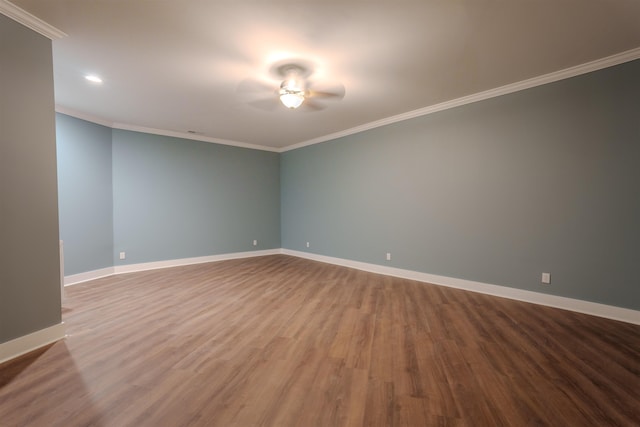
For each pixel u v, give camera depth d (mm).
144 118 4719
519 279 3496
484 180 3750
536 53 2734
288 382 1901
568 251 3141
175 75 3141
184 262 5797
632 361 2133
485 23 2266
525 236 3434
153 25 2277
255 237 6812
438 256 4250
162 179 5527
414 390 1822
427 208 4348
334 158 5801
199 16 2168
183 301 3502
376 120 4867
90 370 2020
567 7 2080
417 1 2014
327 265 5723
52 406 1659
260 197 6871
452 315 3053
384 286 4180
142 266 5301
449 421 1562
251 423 1543
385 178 4891
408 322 2875
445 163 4117
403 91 3633
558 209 3195
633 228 2773
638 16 2180
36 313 2297
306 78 3234
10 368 2023
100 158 4789
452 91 3643
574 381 1903
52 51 2467
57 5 2041
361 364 2117
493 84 3438
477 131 3785
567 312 3096
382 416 1599
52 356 2195
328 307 3305
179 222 5738
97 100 3895
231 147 6410
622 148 2809
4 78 2082
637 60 2707
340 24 2271
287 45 2566
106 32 2367
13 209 2141
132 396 1750
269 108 4223
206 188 6074
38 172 2293
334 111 4410
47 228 2359
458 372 2016
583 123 3012
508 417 1590
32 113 2248
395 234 4785
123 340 2473
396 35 2426
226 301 3510
